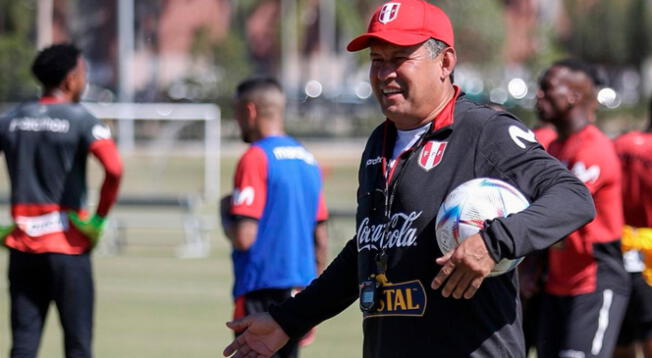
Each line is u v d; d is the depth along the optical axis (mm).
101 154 22094
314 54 189875
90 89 127188
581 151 20312
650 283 22500
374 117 131000
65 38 171625
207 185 72438
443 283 11680
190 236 53312
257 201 20203
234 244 20359
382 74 12828
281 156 20516
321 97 143000
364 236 13211
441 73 12906
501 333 12531
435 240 12430
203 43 157500
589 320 19984
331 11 186000
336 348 30703
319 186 21203
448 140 12633
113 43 172250
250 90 20875
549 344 20391
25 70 124312
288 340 13883
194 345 30875
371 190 13289
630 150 22844
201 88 132750
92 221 22188
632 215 22844
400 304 12664
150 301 38312
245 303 20469
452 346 12445
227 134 119125
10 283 22234
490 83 149750
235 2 180125
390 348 12750
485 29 171250
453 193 12250
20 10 152875
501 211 11961
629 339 23016
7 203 53031
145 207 55312
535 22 186250
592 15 194750
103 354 29562
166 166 80000
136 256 50156
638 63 195000
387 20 12703
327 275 13945
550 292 20484
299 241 20609
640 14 193125
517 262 12164
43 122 21953
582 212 11742
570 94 20562
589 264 20062
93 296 22422
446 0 172375
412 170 12719
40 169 21922
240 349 13961
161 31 179750
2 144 22125
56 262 21812
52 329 33438
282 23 182500
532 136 12578
